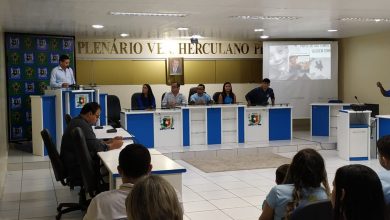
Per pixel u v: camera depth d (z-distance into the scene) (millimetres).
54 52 9906
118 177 3535
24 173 7488
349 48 11922
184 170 3662
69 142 4883
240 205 5500
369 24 9008
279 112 10133
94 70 11367
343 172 1726
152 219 1335
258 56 12500
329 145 9703
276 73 11789
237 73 12406
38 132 8117
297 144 9547
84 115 5055
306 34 10953
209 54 12141
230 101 10125
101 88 11445
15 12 6906
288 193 2615
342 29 9938
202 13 7164
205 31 9922
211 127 9711
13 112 9375
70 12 6961
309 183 2543
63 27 8828
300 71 11852
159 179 1404
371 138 8695
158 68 11836
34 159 7879
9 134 9336
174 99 9758
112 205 2391
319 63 11922
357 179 1688
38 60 9672
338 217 1730
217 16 7531
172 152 8711
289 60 11812
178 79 11938
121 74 11570
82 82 11273
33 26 8609
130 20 7938
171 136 9477
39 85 9680
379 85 8922
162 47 11797
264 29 9672
